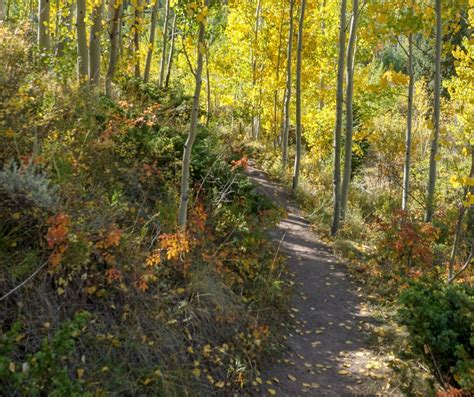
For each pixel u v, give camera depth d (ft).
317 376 18.25
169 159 25.41
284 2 59.88
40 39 28.86
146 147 24.48
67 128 19.04
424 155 69.87
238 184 28.30
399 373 17.98
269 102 72.23
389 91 65.77
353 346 21.09
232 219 24.38
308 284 27.58
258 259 25.29
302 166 62.59
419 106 75.97
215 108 78.43
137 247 16.56
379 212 45.70
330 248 34.65
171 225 19.57
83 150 19.01
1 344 10.42
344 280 28.96
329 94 67.97
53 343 10.69
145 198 20.52
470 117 23.52
